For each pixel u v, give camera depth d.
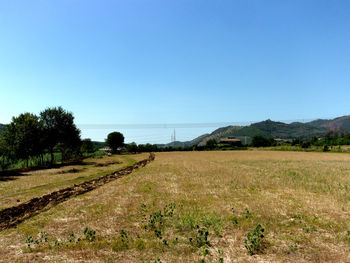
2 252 8.97
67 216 13.38
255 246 8.66
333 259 7.63
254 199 15.77
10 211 15.38
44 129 55.53
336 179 23.84
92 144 104.50
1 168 47.31
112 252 8.53
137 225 11.35
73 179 30.42
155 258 7.98
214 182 23.02
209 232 10.13
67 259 8.09
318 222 11.00
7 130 49.75
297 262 7.49
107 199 17.22
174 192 18.67
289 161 50.44
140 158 74.38
